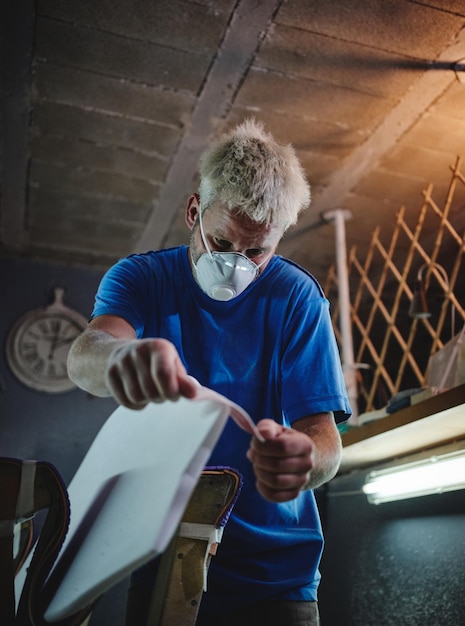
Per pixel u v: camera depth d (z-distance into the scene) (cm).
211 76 270
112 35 249
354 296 430
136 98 287
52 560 76
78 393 433
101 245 430
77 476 100
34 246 434
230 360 114
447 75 262
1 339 430
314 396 106
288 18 236
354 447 206
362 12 231
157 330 115
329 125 300
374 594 219
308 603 106
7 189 363
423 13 230
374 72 264
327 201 362
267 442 72
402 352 414
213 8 233
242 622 103
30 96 288
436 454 200
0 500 77
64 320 440
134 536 61
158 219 390
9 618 74
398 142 309
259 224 108
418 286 285
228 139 116
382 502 225
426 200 334
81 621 75
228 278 110
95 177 349
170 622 84
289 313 115
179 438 68
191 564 87
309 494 117
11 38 252
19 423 416
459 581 177
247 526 106
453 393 151
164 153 325
